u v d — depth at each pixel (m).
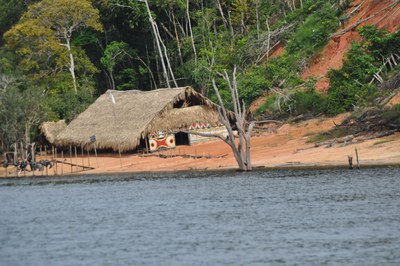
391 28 166.25
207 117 166.38
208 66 199.00
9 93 181.38
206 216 94.19
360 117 141.25
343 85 157.25
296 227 84.00
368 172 115.69
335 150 132.38
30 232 91.69
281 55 189.88
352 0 185.25
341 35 177.38
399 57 158.38
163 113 161.62
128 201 111.50
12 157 180.00
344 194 100.88
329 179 113.56
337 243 75.81
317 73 175.88
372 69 155.75
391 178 109.12
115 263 73.19
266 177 122.62
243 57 199.12
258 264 70.19
